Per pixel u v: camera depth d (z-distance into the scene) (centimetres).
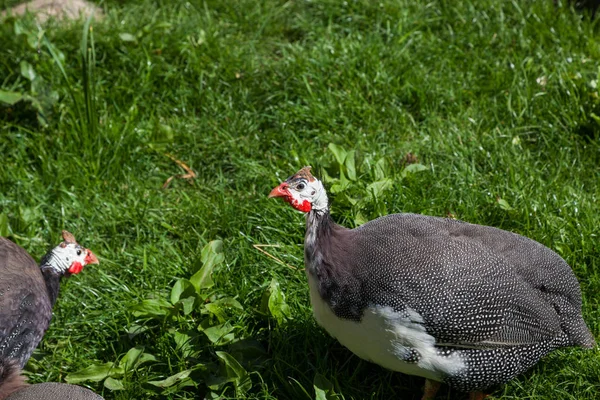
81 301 438
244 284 433
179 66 584
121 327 423
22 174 514
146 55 577
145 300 409
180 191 511
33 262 402
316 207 353
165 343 406
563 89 542
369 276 347
